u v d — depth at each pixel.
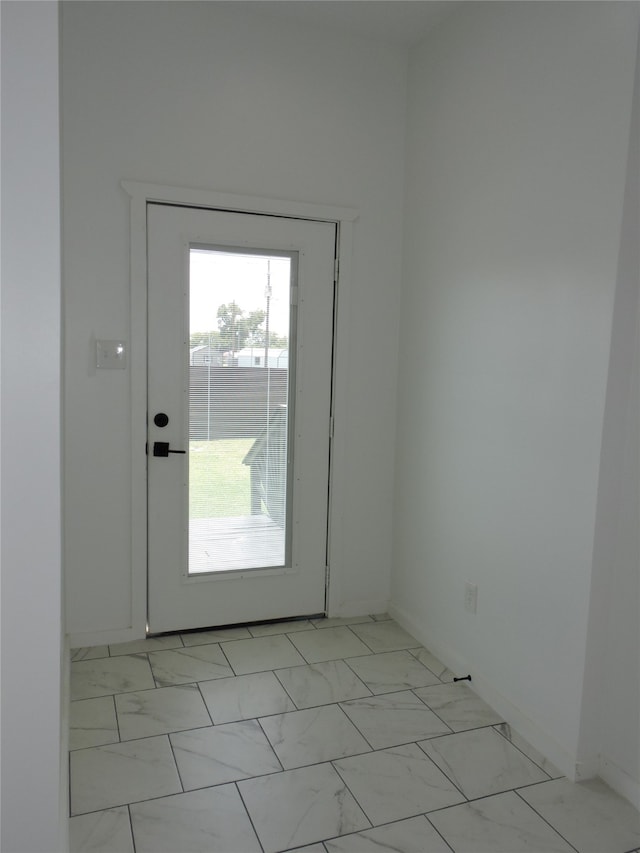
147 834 1.68
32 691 1.18
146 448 2.72
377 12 2.65
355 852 1.65
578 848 1.68
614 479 1.89
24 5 1.11
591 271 1.90
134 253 2.61
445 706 2.35
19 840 1.20
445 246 2.67
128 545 2.74
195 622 2.91
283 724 2.21
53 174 1.13
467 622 2.54
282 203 2.80
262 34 2.71
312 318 2.93
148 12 2.55
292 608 3.07
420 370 2.89
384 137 2.96
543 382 2.10
